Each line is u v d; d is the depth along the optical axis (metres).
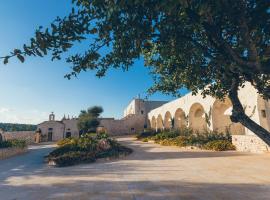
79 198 6.09
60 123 48.09
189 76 5.12
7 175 10.31
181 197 5.82
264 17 3.03
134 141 31.66
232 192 6.07
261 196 5.64
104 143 17.59
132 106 59.56
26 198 6.30
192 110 25.81
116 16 3.00
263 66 3.01
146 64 5.35
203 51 3.70
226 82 4.35
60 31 3.02
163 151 17.62
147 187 6.94
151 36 3.46
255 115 15.19
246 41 2.86
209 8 2.54
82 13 3.08
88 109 52.34
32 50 2.91
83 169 10.95
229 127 19.27
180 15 3.08
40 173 10.45
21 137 44.19
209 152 15.54
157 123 42.53
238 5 2.73
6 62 2.84
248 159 11.59
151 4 2.89
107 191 6.66
